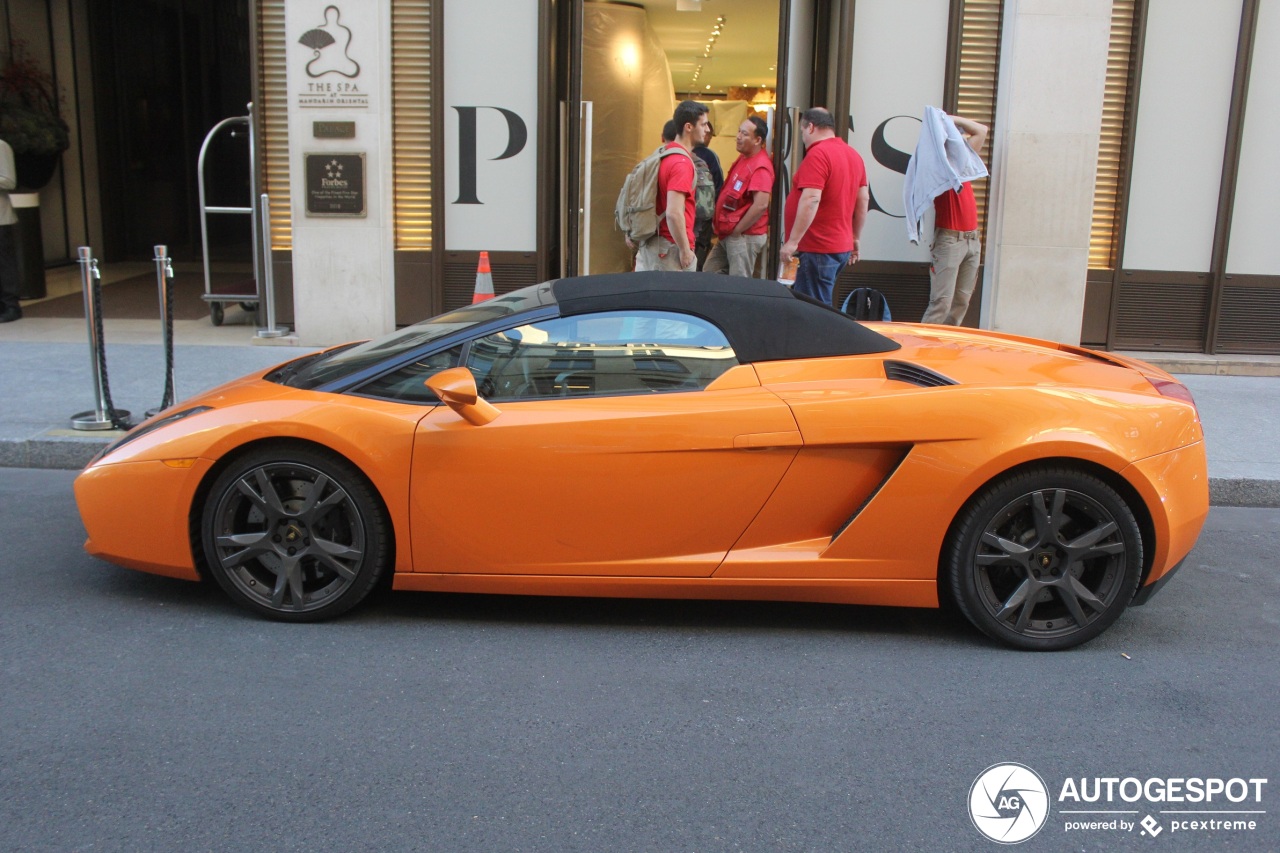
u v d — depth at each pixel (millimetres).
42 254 11133
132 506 4016
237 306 10750
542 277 9078
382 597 4320
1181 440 3938
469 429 3838
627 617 4184
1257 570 4988
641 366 3996
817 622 4195
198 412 4043
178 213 15031
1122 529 3855
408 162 8883
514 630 4027
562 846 2684
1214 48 8609
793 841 2734
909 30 8664
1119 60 8609
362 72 8547
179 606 4156
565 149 9328
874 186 8867
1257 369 8719
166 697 3418
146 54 14336
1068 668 3830
